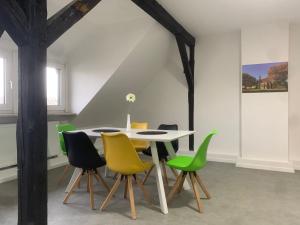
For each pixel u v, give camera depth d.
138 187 3.39
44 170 1.94
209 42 5.13
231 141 5.00
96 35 4.38
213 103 5.15
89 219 2.43
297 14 3.99
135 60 4.52
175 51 5.46
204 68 5.20
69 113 4.52
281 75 4.43
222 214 2.57
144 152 3.76
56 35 2.00
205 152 2.67
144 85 5.71
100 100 4.80
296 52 4.46
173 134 2.95
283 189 3.34
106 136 2.50
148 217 2.49
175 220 2.43
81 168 2.93
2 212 2.56
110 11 3.71
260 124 4.59
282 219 2.47
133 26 4.12
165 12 3.70
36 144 1.87
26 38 1.78
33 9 1.82
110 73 4.32
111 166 2.58
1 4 1.60
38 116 1.88
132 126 4.16
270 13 3.94
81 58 4.54
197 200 2.65
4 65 3.69
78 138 2.63
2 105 3.65
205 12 3.85
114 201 2.89
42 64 1.90
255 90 4.61
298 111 4.48
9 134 3.62
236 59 4.92
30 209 1.87
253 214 2.58
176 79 5.51
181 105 5.48
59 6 3.25
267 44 4.49
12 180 3.64
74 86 4.63
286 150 4.43
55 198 2.97
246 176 3.95
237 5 3.60
